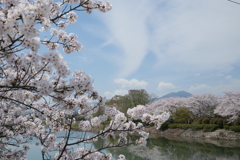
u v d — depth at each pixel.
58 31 3.61
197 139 22.03
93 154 3.49
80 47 3.75
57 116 3.71
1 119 4.23
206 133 23.94
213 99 32.72
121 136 3.39
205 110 32.88
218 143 18.53
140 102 38.22
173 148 16.19
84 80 2.37
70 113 3.20
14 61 2.30
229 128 22.08
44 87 2.17
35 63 2.44
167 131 29.20
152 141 20.50
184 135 25.80
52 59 2.24
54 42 3.30
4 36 1.95
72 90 2.44
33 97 3.31
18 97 3.25
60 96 2.48
